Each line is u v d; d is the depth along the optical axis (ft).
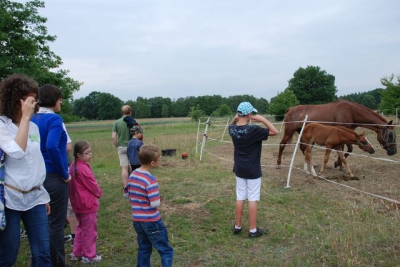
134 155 17.99
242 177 13.28
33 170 7.98
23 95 7.82
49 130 9.37
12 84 7.76
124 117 19.45
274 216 15.56
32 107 7.60
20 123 7.48
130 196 9.93
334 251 11.61
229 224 14.85
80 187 11.23
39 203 8.25
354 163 28.02
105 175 26.14
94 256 11.65
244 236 13.56
